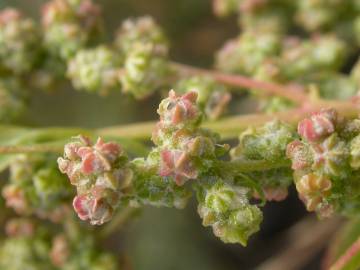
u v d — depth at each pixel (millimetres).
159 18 135
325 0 92
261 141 56
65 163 52
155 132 54
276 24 96
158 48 74
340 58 83
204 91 71
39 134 71
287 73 80
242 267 129
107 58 75
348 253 59
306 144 53
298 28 120
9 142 71
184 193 54
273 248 129
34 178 71
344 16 94
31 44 80
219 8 100
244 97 113
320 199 53
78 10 79
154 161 53
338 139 52
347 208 59
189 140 52
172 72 74
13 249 85
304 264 120
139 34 79
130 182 52
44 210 73
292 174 56
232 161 55
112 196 52
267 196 57
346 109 65
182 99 54
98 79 75
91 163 51
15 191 71
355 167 52
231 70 85
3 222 90
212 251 129
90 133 70
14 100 82
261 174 56
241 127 69
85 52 76
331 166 52
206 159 53
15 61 80
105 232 83
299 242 104
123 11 135
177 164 52
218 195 53
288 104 74
